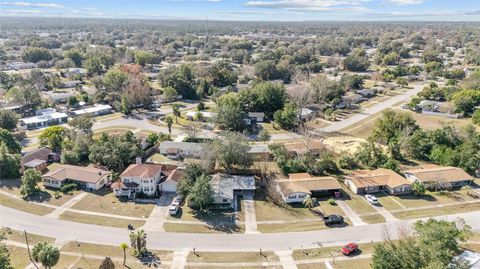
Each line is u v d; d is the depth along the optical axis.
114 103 128.50
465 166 78.75
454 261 44.47
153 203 66.38
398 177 72.62
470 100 122.38
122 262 50.25
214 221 60.81
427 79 181.12
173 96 138.75
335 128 110.56
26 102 123.12
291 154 84.38
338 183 70.56
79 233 56.78
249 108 118.06
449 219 61.53
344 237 56.59
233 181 71.31
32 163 78.38
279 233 57.66
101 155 78.62
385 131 95.69
